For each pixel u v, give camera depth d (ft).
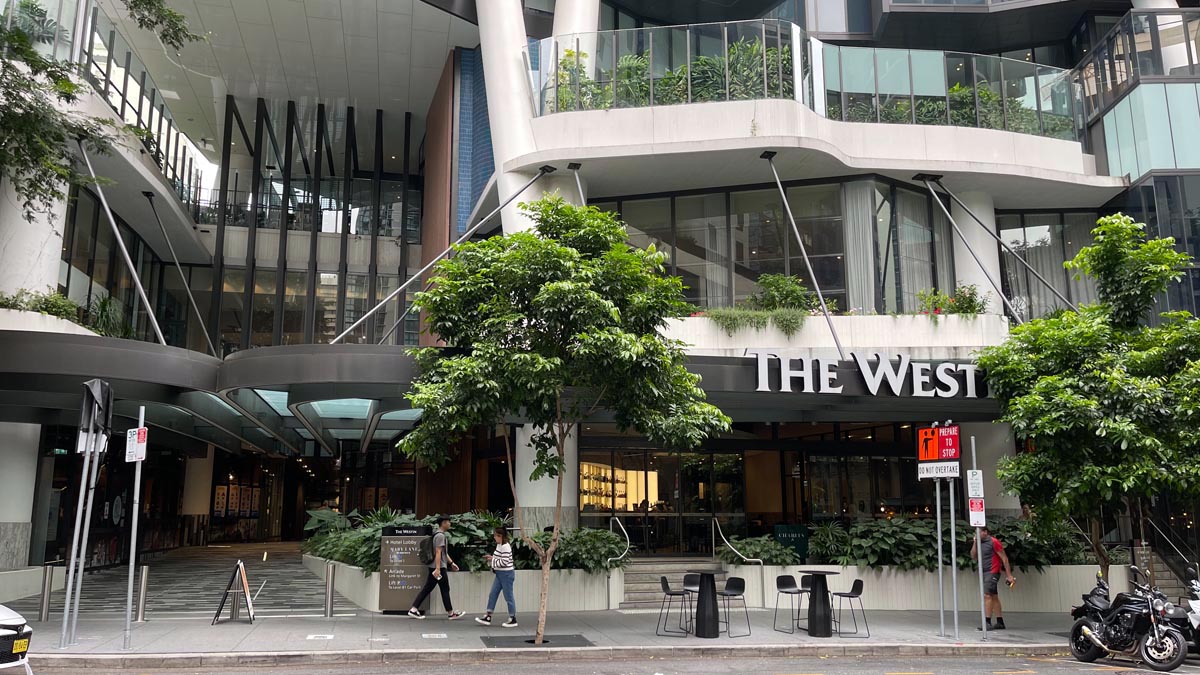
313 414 72.64
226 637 41.27
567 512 67.97
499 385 39.55
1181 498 46.75
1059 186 74.13
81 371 50.34
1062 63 89.86
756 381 55.42
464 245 43.01
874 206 69.87
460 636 42.55
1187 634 37.65
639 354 39.65
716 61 69.05
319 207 103.71
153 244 93.50
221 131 109.70
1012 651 41.29
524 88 72.69
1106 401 43.01
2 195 61.31
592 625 47.24
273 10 82.94
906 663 38.65
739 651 40.27
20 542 61.87
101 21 69.97
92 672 34.58
